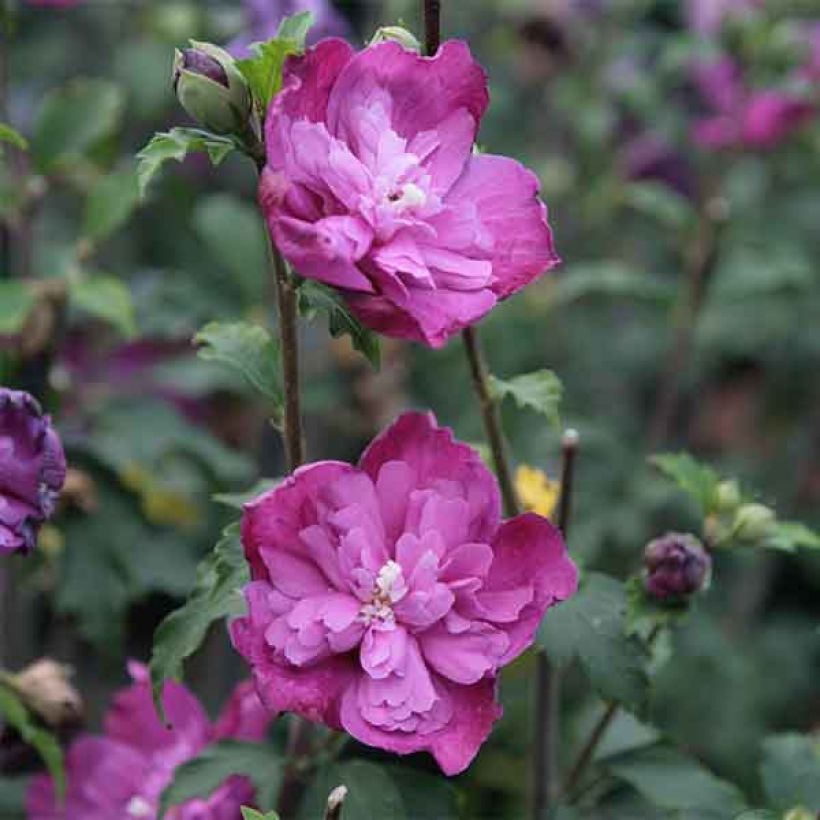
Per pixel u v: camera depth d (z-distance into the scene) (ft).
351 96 2.24
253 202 4.35
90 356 3.44
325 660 2.26
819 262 4.80
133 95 4.45
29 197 3.22
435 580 2.26
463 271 2.23
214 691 3.44
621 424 4.49
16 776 2.85
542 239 2.28
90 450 3.12
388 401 3.83
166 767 2.69
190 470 3.70
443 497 2.29
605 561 3.83
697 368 4.72
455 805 2.52
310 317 2.22
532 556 2.29
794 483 4.55
